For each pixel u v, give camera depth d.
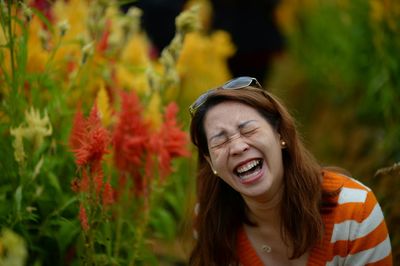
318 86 8.34
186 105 5.92
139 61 5.36
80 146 3.64
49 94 4.43
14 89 3.80
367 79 6.68
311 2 9.54
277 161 3.39
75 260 3.94
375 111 6.45
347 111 7.20
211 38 6.96
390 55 5.57
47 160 3.87
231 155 3.34
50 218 3.92
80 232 3.77
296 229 3.48
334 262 3.50
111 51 4.77
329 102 7.88
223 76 6.34
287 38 9.91
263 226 3.67
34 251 3.90
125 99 3.85
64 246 3.70
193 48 5.82
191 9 4.35
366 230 3.42
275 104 3.46
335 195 3.49
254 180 3.36
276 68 9.70
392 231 4.62
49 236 3.84
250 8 9.69
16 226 3.73
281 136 3.48
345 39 7.21
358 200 3.46
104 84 4.66
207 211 3.79
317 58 8.39
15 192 3.69
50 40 4.61
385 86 5.64
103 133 3.43
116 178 4.24
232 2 9.61
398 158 5.49
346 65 7.28
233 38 9.72
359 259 3.45
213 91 3.44
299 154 3.47
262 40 9.82
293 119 3.50
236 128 3.34
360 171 5.81
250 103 3.39
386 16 5.58
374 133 6.54
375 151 5.89
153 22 8.46
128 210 4.20
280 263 3.73
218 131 3.36
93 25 4.51
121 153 3.90
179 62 5.67
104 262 3.74
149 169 3.92
